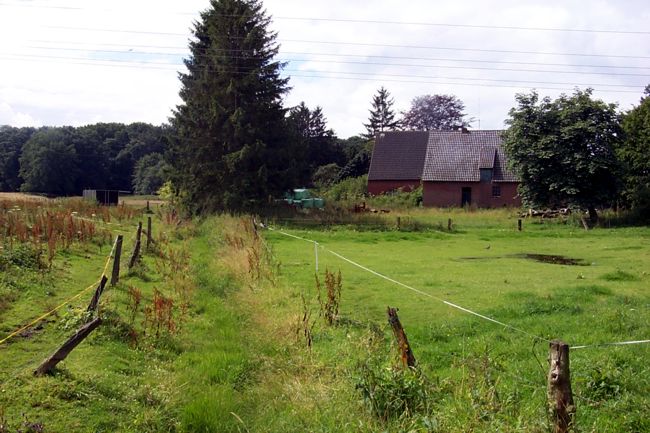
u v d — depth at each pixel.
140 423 6.48
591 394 6.59
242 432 6.45
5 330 8.98
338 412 6.10
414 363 6.84
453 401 6.02
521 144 36.47
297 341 9.09
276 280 14.10
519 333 9.34
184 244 22.16
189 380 7.95
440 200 54.09
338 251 22.69
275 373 7.98
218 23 37.78
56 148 84.75
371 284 14.80
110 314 9.90
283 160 37.84
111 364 8.07
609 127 34.53
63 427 6.11
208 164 36.53
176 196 41.16
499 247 25.12
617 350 8.06
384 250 23.61
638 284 15.05
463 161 55.03
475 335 9.48
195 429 6.56
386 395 6.02
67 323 9.28
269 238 26.62
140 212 40.88
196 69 41.19
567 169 34.84
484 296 13.13
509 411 5.64
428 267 18.47
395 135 64.31
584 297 12.46
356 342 8.29
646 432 5.66
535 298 12.36
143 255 18.02
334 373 7.36
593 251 23.56
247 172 36.03
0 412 6.07
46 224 18.02
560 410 5.00
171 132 49.75
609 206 39.16
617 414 6.04
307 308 11.32
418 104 102.19
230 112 36.19
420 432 5.30
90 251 17.33
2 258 12.71
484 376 6.34
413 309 11.84
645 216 35.03
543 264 19.58
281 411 6.73
